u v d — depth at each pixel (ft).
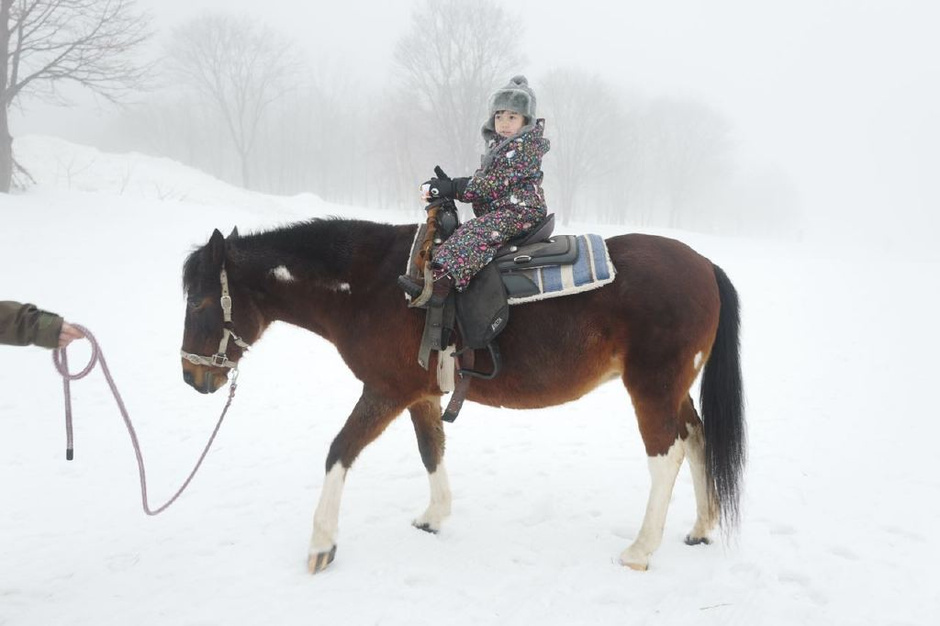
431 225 10.62
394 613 9.39
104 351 24.86
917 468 15.17
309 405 20.90
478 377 10.46
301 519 12.78
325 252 11.14
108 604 9.84
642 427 10.44
